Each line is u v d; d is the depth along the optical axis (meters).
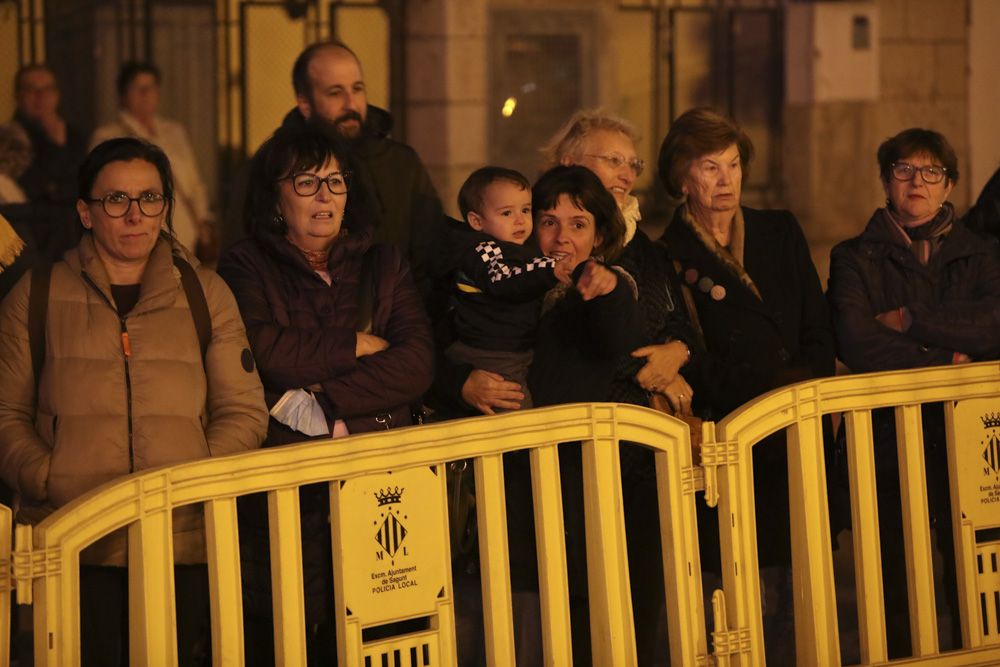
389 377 13.59
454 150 38.81
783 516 15.54
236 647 11.94
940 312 15.80
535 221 14.72
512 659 13.21
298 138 13.73
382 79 39.44
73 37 38.78
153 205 12.76
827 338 15.77
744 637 14.19
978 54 42.28
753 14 42.53
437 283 14.75
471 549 14.19
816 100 41.69
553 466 13.34
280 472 12.01
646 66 41.81
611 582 13.59
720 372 15.12
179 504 11.63
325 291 13.75
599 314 13.45
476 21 38.72
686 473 13.98
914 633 15.01
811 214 42.12
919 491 15.02
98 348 12.50
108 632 12.89
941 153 16.00
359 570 12.32
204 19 39.88
